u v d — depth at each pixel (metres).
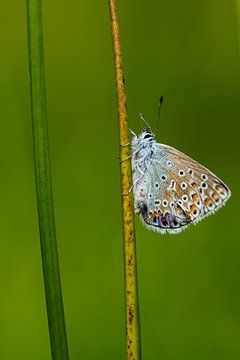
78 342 0.36
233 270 0.37
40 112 0.25
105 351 0.36
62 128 0.38
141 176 0.31
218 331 0.36
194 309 0.36
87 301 0.36
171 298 0.36
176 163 0.31
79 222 0.37
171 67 0.39
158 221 0.31
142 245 0.37
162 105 0.39
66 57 0.40
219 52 0.39
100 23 0.40
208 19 0.39
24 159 0.37
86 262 0.36
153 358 0.36
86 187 0.37
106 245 0.37
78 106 0.39
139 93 0.39
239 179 0.38
